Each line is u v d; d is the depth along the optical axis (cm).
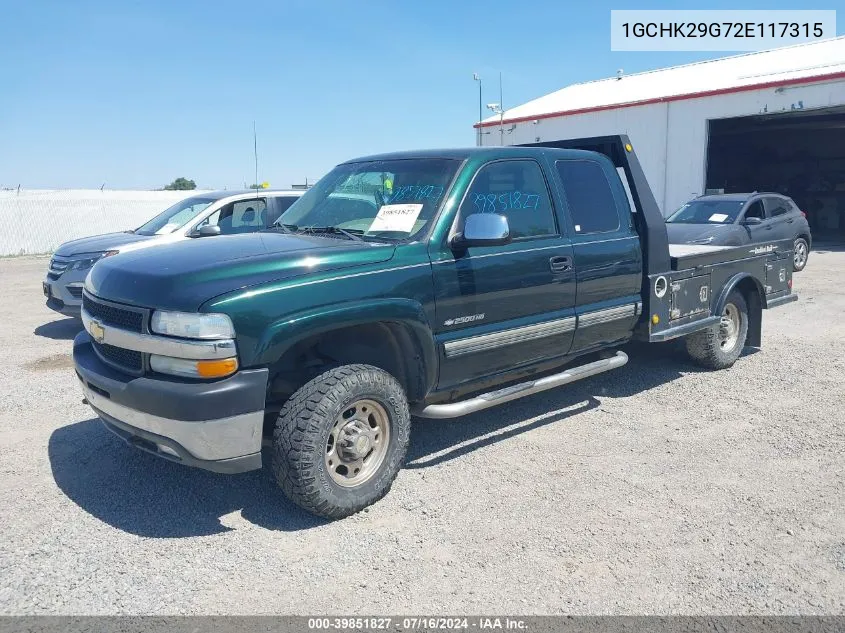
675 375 675
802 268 1500
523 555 349
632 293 563
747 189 3266
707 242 1257
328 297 373
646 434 518
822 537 367
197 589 320
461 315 435
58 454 478
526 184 492
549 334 491
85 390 411
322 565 340
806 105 1986
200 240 446
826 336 849
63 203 2441
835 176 2897
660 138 2352
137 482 433
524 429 530
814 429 526
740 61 2667
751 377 668
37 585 321
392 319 396
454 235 432
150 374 360
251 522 383
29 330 925
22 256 2302
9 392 623
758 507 400
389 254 405
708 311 650
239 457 354
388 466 404
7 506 400
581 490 423
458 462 466
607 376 673
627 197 568
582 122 2598
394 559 346
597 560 344
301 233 463
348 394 375
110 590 318
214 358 341
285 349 360
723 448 489
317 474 368
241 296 349
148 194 2623
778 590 320
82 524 380
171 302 350
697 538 366
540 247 481
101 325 384
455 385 451
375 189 478
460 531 373
